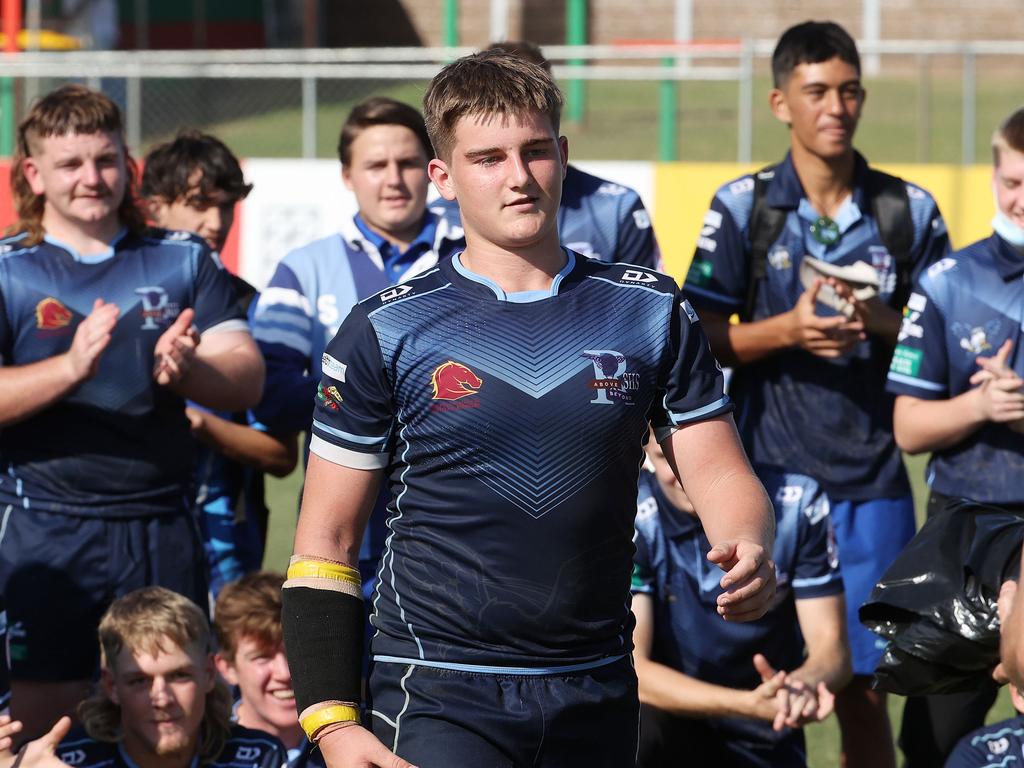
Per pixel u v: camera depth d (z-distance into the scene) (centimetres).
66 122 891
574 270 586
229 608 935
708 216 1074
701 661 909
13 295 891
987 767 632
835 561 934
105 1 4962
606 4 5844
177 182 1116
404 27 5934
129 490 896
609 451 560
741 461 578
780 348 1011
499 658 557
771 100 1078
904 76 5616
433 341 563
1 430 886
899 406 957
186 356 869
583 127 4797
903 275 1063
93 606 888
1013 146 903
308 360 1045
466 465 557
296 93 4988
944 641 630
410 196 1038
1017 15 5697
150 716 824
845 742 1038
